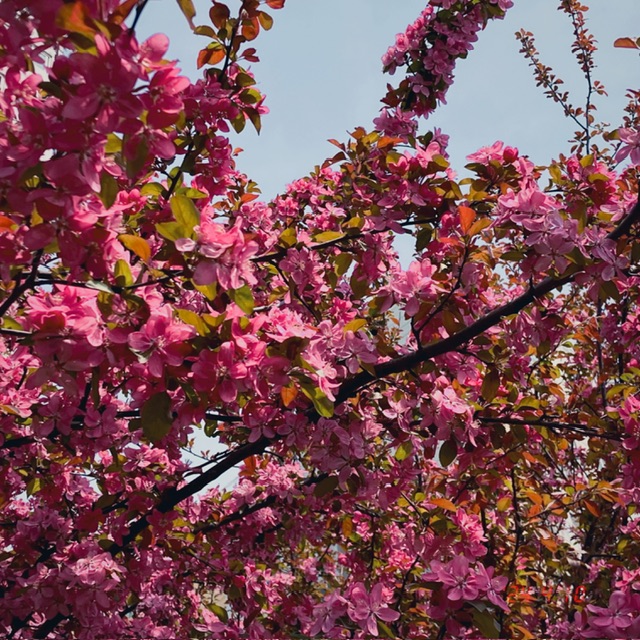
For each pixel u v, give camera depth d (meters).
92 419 2.67
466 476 3.71
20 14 1.41
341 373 2.81
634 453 3.01
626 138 2.74
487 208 3.07
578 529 5.52
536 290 2.80
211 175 2.89
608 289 2.69
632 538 4.12
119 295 1.76
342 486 2.85
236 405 2.96
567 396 5.64
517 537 3.80
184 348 1.79
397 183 3.06
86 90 1.30
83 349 1.74
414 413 3.21
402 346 3.28
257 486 4.20
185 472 3.52
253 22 2.72
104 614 3.23
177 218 1.73
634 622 2.20
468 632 2.47
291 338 1.92
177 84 1.40
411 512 3.70
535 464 5.11
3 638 3.00
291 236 3.08
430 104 4.34
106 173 1.50
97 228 1.62
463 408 2.78
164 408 1.84
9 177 1.48
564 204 3.04
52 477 3.25
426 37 4.26
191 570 4.27
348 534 4.02
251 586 3.97
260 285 3.77
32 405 2.60
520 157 3.07
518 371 3.13
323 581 5.96
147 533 3.30
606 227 3.00
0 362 2.62
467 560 2.45
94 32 1.25
